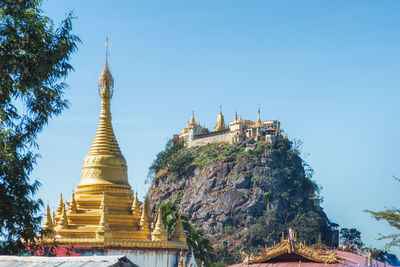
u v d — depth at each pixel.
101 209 65.94
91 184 70.25
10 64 38.78
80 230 65.44
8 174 39.19
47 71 40.41
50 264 28.22
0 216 38.81
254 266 62.12
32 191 40.56
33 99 41.00
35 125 40.84
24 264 28.69
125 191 71.25
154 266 65.19
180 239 71.56
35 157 40.91
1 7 39.62
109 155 72.19
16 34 39.50
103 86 74.75
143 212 68.94
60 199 71.00
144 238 67.50
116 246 63.34
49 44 40.38
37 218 41.09
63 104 42.06
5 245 39.94
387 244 45.25
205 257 92.62
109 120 74.31
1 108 39.84
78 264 27.67
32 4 40.91
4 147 39.03
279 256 61.78
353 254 66.50
